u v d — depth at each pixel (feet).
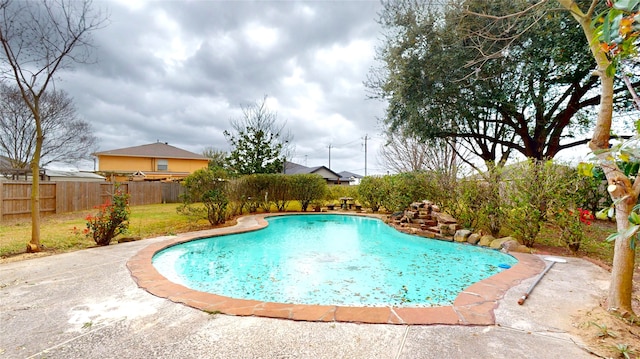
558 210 20.12
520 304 11.02
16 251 19.43
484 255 21.66
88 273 14.83
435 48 31.83
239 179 44.52
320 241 27.61
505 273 15.07
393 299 13.69
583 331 8.90
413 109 34.63
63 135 65.46
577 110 35.04
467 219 26.99
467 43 29.58
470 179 26.94
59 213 42.70
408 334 8.84
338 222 40.24
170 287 12.88
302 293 14.49
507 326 9.29
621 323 9.18
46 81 20.29
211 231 28.12
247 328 9.25
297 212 48.01
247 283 15.99
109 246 21.11
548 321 9.61
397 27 34.83
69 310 10.52
